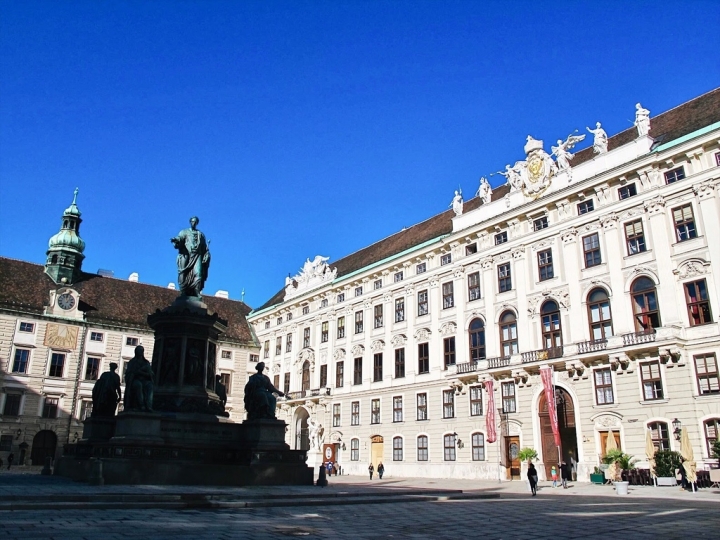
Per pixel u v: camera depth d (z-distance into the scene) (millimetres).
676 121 36906
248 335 68375
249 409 22047
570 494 24750
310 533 10422
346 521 12430
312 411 55406
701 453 28781
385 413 47812
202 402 22234
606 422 32844
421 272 48000
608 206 35469
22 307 53312
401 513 14453
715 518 14297
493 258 41906
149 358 59125
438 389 43750
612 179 35500
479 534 10930
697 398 29422
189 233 24719
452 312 44188
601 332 34719
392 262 50000
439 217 53844
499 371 38406
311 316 59094
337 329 55594
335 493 17312
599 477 31125
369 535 10422
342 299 55969
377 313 51406
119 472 17906
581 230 36938
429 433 43562
